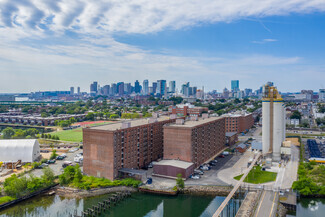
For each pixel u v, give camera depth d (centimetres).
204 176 14688
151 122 17162
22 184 12325
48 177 13475
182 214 11294
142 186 13112
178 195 12638
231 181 13825
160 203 12444
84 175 14488
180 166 14162
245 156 19250
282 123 18475
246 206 10756
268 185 13150
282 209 10750
